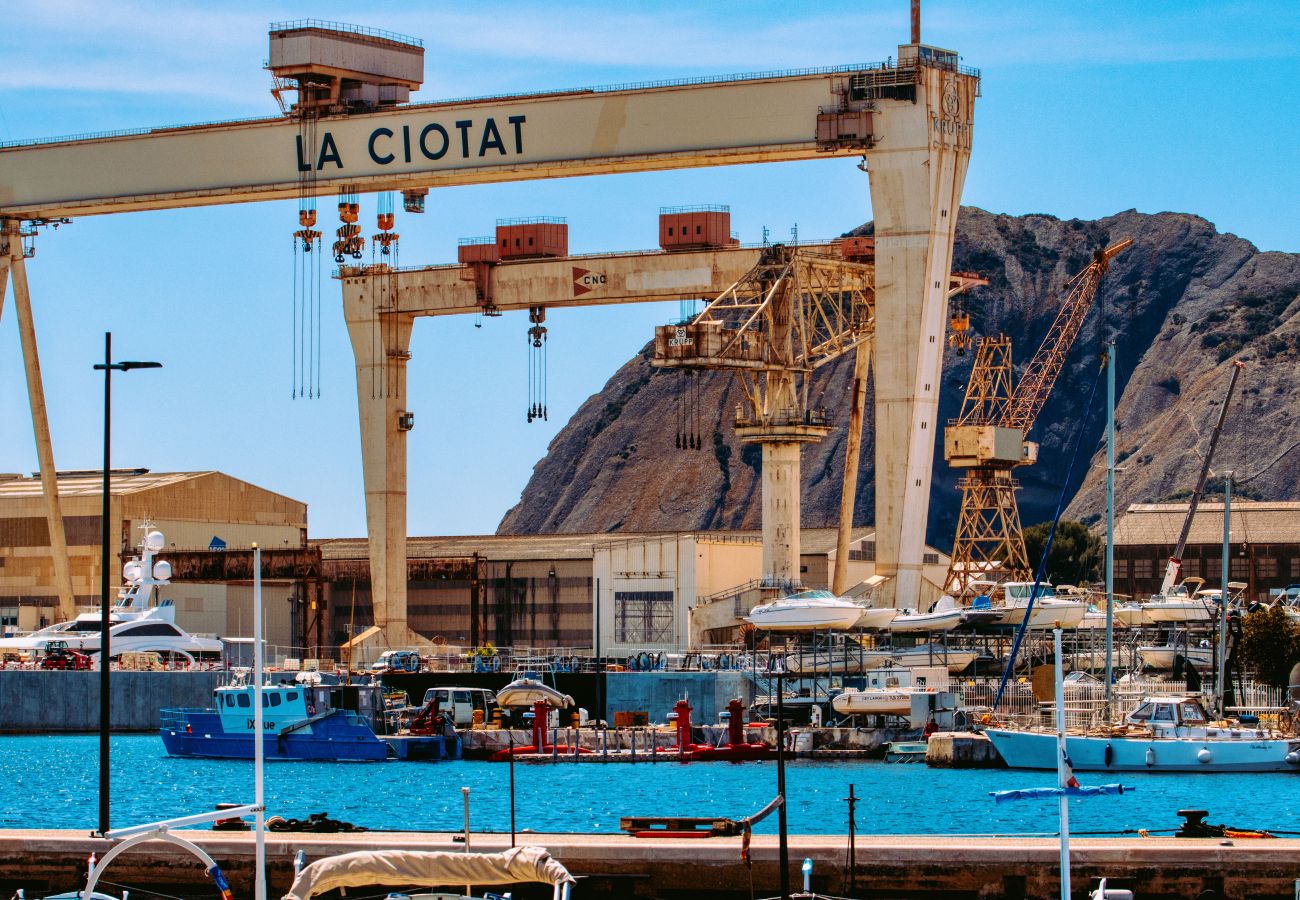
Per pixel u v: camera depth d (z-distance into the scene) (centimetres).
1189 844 6169
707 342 15788
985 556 18062
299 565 18988
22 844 6444
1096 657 14400
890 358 14488
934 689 13362
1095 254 19538
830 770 11844
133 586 16875
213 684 15825
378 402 18162
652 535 19412
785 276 15975
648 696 14775
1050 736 11388
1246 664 14812
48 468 17838
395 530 18212
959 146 14525
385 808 9869
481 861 5103
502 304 17350
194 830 6669
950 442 17762
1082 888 6041
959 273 16812
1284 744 11088
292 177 15775
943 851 6103
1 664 16388
